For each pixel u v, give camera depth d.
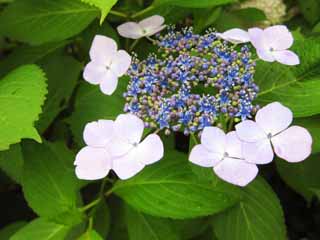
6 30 0.28
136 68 0.24
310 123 0.24
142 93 0.24
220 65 0.23
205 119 0.22
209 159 0.21
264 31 0.24
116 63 0.24
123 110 0.25
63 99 0.30
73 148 0.29
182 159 0.24
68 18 0.28
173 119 0.23
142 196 0.24
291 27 0.35
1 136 0.22
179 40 0.25
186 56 0.24
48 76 0.29
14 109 0.22
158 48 0.27
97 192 0.30
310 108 0.23
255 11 0.32
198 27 0.29
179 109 0.22
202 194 0.23
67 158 0.26
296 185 0.29
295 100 0.24
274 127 0.21
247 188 0.25
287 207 0.38
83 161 0.22
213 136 0.21
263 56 0.23
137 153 0.22
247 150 0.21
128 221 0.26
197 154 0.21
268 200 0.25
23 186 0.25
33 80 0.24
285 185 0.37
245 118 0.22
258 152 0.21
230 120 0.23
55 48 0.29
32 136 0.22
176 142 0.30
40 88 0.23
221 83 0.23
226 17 0.30
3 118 0.22
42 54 0.29
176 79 0.23
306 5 0.34
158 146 0.22
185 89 0.23
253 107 0.23
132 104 0.23
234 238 0.25
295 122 0.24
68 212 0.25
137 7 0.30
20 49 0.30
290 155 0.21
